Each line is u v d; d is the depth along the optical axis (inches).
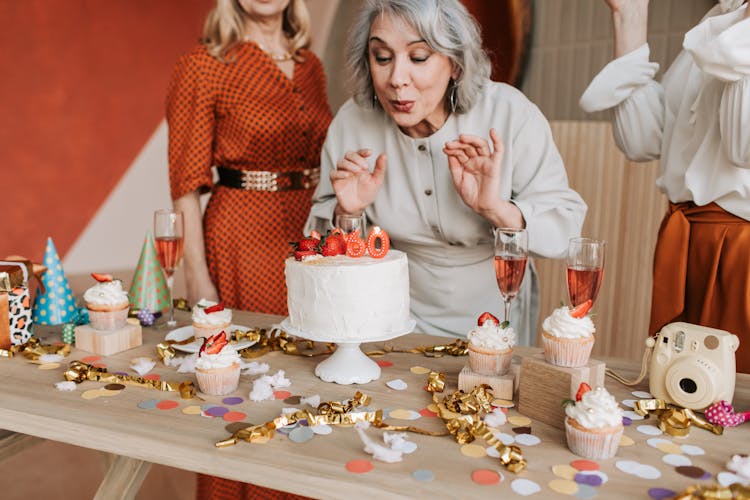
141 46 217.5
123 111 216.8
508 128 69.6
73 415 45.9
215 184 92.7
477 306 75.9
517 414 47.3
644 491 36.7
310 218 77.1
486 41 139.1
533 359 46.8
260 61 88.4
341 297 49.8
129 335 60.2
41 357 56.4
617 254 122.3
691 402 45.9
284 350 59.0
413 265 77.2
